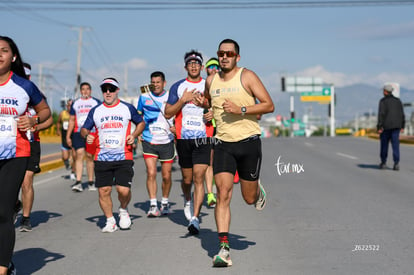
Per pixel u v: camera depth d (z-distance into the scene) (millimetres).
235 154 9641
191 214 12367
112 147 12242
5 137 8164
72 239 11570
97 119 12352
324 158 31469
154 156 14281
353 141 53719
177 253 10164
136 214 14633
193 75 12711
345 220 12961
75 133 19484
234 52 9547
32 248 10812
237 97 9594
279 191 18000
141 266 9312
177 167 28125
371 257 9609
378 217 13312
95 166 12352
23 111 8430
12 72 8500
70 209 15680
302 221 12898
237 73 9664
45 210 15547
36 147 12812
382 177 21625
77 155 19547
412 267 8961
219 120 9797
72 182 22531
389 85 24016
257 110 9391
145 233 12055
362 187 18797
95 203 16781
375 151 37438
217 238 11375
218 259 8992
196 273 8820
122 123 12344
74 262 9664
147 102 14336
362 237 11156
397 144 24078
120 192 12375
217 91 9734
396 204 15219
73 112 19484
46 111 8805
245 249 10328
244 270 8945
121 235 11883
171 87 12820
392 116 23859
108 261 9688
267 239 11109
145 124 13688
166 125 14203
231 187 9641
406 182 20047
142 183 21484
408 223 12562
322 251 10070
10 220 8070
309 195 17047
